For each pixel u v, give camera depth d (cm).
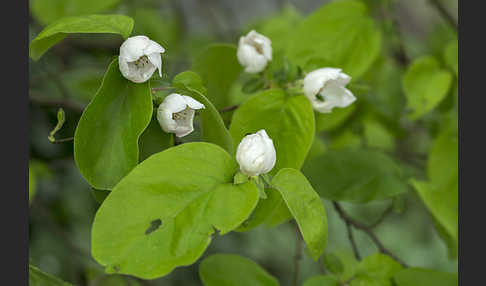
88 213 94
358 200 56
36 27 65
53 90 72
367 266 56
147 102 47
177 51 86
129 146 47
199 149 47
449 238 62
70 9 64
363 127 69
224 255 57
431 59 67
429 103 66
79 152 47
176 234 45
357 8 61
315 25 61
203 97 48
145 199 45
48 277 49
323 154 57
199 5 104
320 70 52
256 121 51
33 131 87
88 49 81
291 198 47
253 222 49
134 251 44
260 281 56
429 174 65
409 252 114
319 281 56
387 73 71
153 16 84
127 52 47
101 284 65
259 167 46
